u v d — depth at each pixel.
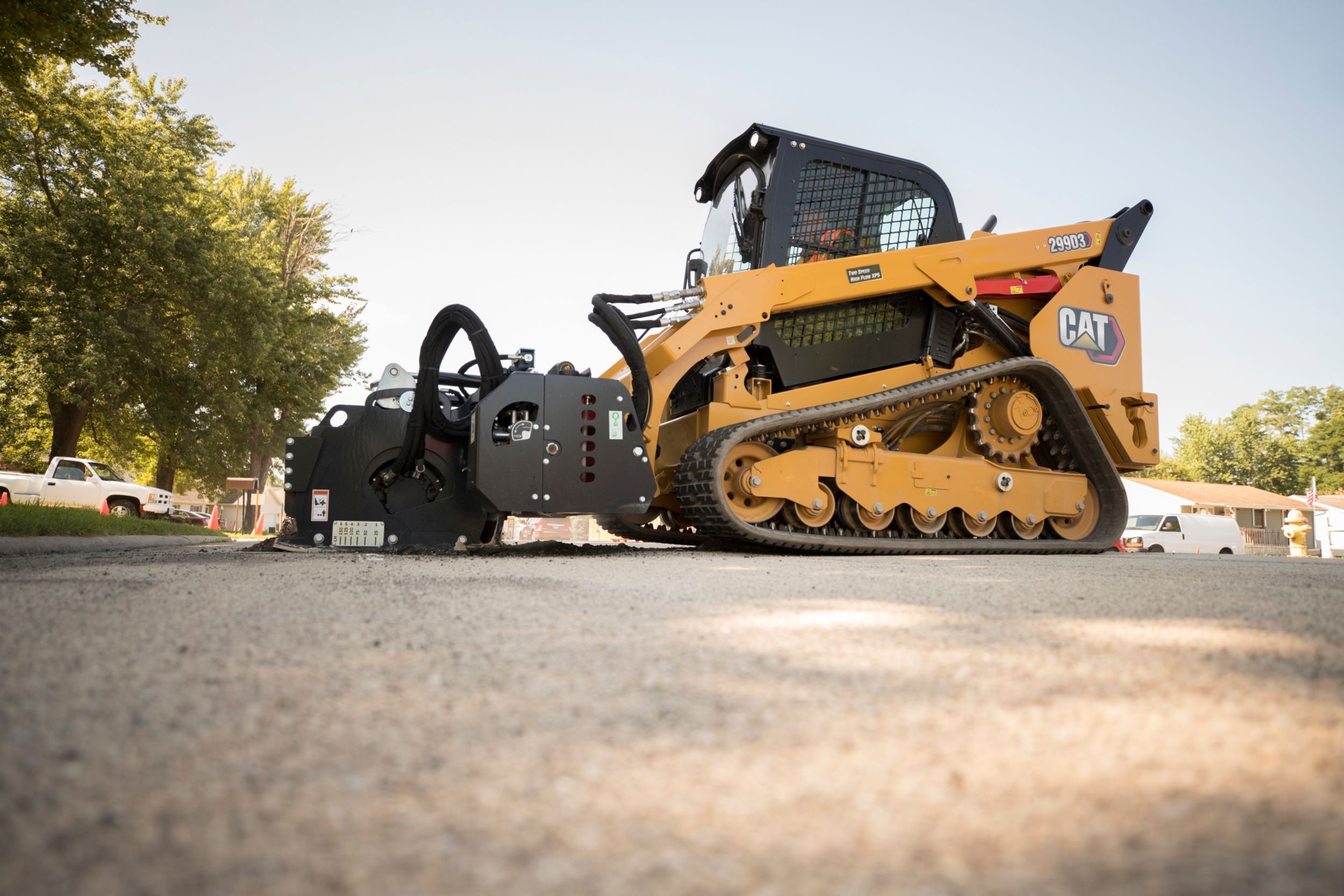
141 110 22.42
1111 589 3.49
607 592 3.30
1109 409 8.55
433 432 6.66
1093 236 8.77
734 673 1.74
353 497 6.52
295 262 28.81
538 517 6.12
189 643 2.05
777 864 0.87
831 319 7.77
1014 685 1.63
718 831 0.96
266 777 1.12
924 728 1.34
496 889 0.81
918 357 8.10
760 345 7.49
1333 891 0.79
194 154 22.47
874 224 8.04
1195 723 1.35
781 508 7.13
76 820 0.96
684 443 7.65
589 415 6.26
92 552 7.13
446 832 0.95
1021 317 8.62
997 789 1.08
